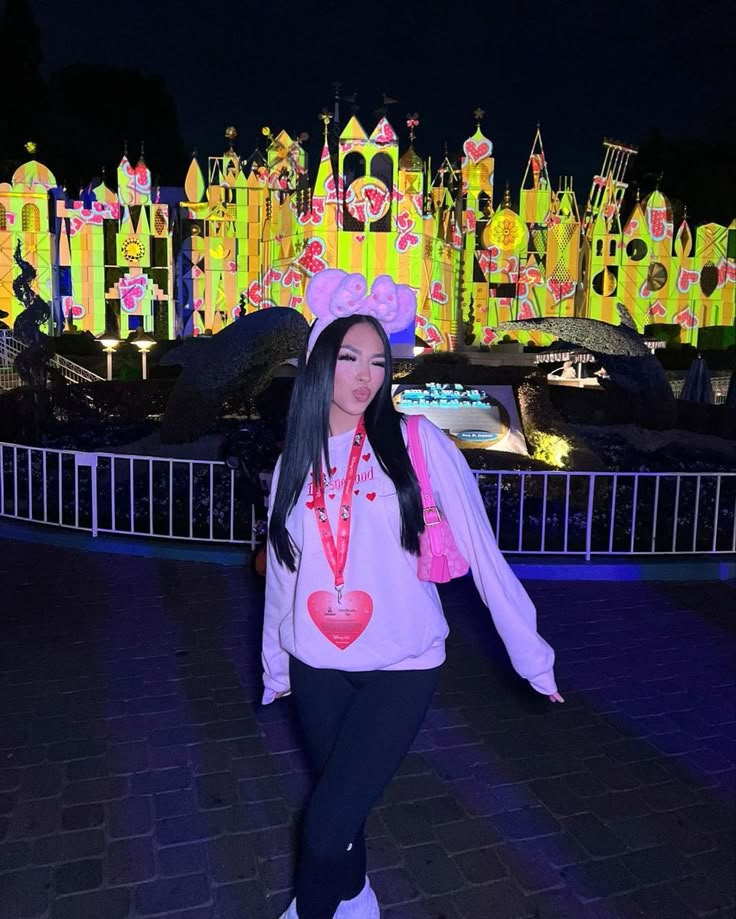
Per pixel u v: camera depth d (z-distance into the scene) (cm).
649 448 1209
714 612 623
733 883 307
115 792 366
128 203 3769
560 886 304
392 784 375
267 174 3722
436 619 231
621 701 466
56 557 747
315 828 211
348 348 223
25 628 572
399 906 292
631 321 1466
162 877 306
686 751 410
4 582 675
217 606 622
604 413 1403
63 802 357
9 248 3556
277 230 3506
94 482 789
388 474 224
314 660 227
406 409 1057
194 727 430
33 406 1256
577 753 406
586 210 4144
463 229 3981
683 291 4066
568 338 1327
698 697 473
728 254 4091
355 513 224
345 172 3162
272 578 242
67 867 312
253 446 650
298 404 228
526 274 4062
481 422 1052
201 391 1061
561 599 651
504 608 231
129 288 3738
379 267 3106
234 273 3762
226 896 296
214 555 733
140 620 591
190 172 3816
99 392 1470
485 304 4075
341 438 231
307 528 227
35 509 901
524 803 360
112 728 428
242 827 340
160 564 728
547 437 1056
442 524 227
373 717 222
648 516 860
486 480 909
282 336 1062
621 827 343
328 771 217
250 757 399
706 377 1778
